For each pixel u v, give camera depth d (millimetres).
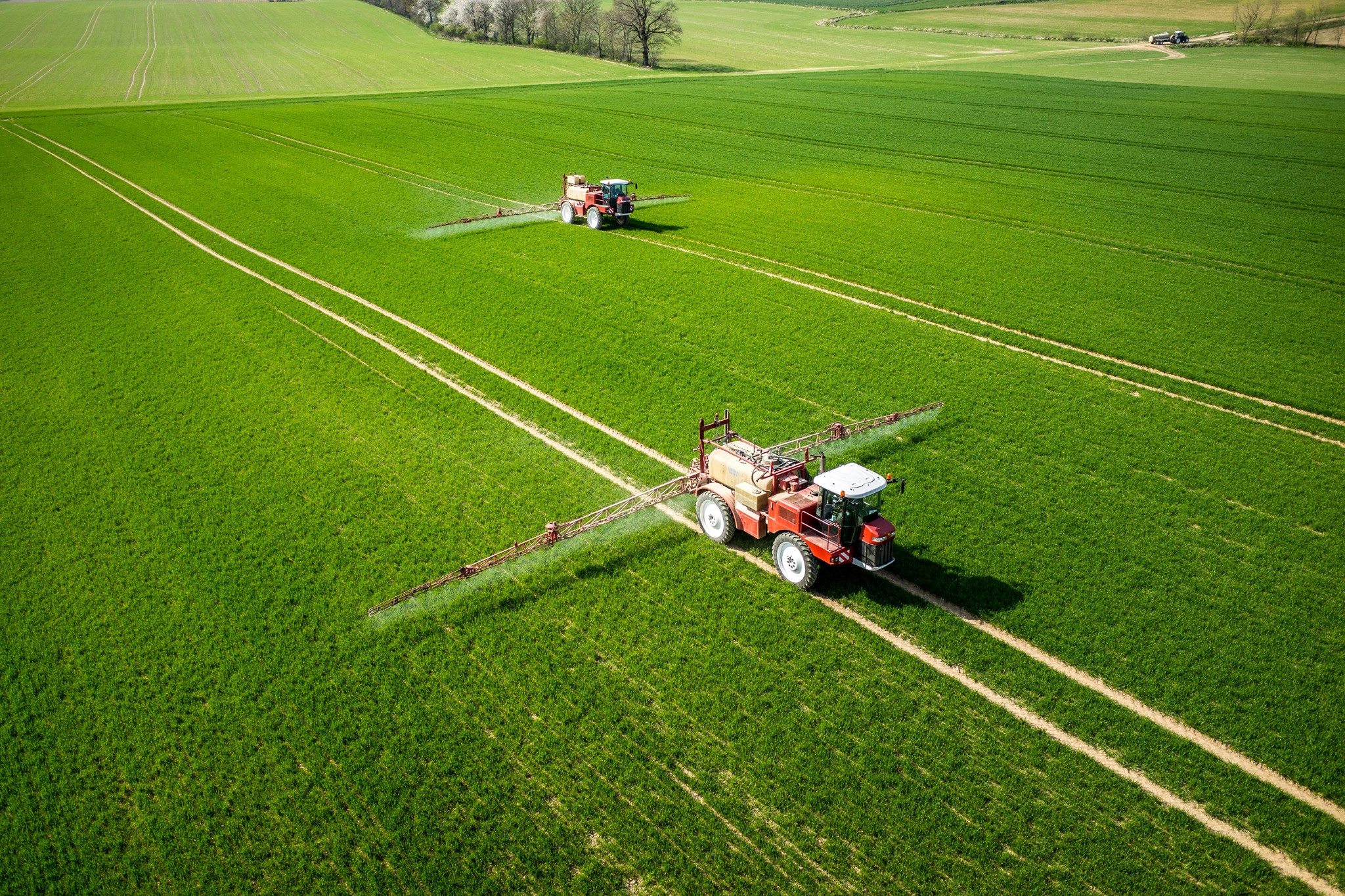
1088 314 32625
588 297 34562
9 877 12602
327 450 23875
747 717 14977
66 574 19016
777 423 24781
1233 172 52531
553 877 12367
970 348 29891
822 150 61125
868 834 12945
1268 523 20344
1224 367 28297
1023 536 19766
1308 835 12930
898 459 22938
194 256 40344
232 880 12414
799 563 17828
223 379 28141
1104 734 14586
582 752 14352
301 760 14398
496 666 16203
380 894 12148
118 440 24578
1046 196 48688
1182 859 12539
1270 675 15797
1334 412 25438
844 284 36094
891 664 16109
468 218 45219
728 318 32406
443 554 19297
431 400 26609
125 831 13273
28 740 14836
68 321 32938
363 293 35188
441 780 13844
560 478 22375
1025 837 12875
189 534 20328
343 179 54750
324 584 18469
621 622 17281
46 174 56844
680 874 12383
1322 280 35781
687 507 21328
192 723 15086
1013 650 16438
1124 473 22344
